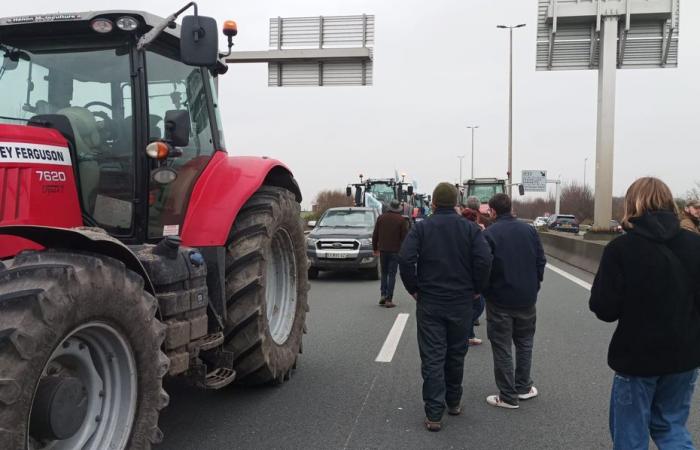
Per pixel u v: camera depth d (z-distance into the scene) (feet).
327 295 37.40
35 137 11.30
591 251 52.11
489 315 16.66
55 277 8.56
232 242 15.57
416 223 15.47
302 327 19.16
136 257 10.70
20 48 13.50
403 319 28.99
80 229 10.56
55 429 8.69
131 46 13.14
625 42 74.33
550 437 14.11
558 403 16.61
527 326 16.74
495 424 14.99
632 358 9.83
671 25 72.74
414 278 14.97
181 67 14.89
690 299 9.84
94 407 9.79
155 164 13.21
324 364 20.53
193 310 12.72
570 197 276.21
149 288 11.25
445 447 13.48
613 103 73.26
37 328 8.17
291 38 61.31
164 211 13.87
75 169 12.38
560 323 27.81
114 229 12.98
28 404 8.12
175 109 14.49
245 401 16.55
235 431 14.32
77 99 13.26
